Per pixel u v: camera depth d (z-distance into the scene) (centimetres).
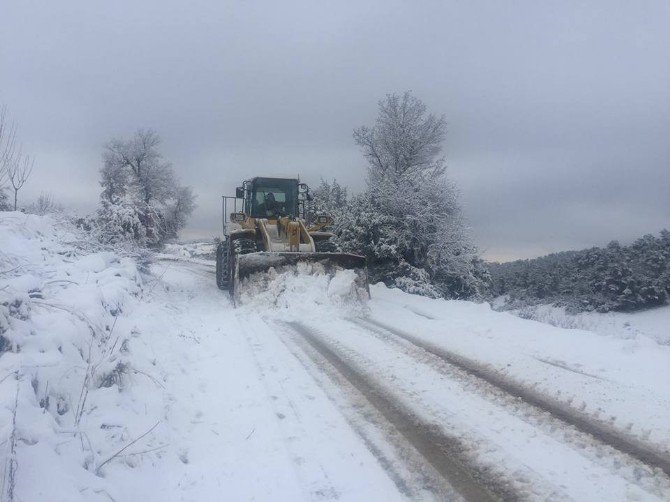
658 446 418
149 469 383
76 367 464
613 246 2878
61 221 1102
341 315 974
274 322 927
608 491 357
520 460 401
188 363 652
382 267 1680
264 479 378
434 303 1158
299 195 1477
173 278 1634
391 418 482
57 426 368
